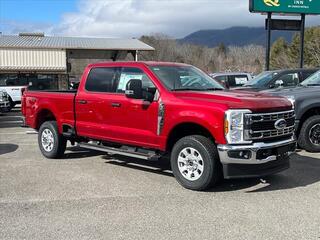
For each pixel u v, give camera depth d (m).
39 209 5.95
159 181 7.36
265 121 6.51
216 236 4.95
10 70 36.19
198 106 6.61
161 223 5.37
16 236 5.02
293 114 7.10
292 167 8.26
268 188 6.86
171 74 7.59
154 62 7.84
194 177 6.74
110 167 8.45
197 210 5.84
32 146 11.08
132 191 6.77
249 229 5.14
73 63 63.78
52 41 39.25
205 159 6.55
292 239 4.84
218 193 6.62
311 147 9.62
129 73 7.82
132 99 7.55
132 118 7.57
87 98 8.40
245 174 6.49
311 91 9.75
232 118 6.29
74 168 8.40
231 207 5.95
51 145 9.30
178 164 6.91
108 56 40.81
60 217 5.62
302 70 12.58
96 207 6.01
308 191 6.67
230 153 6.29
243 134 6.32
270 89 11.09
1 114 21.06
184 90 7.32
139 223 5.38
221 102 6.48
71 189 6.91
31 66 36.41
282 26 23.17
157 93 7.23
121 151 7.87
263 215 5.62
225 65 81.94
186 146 6.76
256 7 22.58
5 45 35.91
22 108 10.27
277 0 22.69
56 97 9.13
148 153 7.50
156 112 7.16
